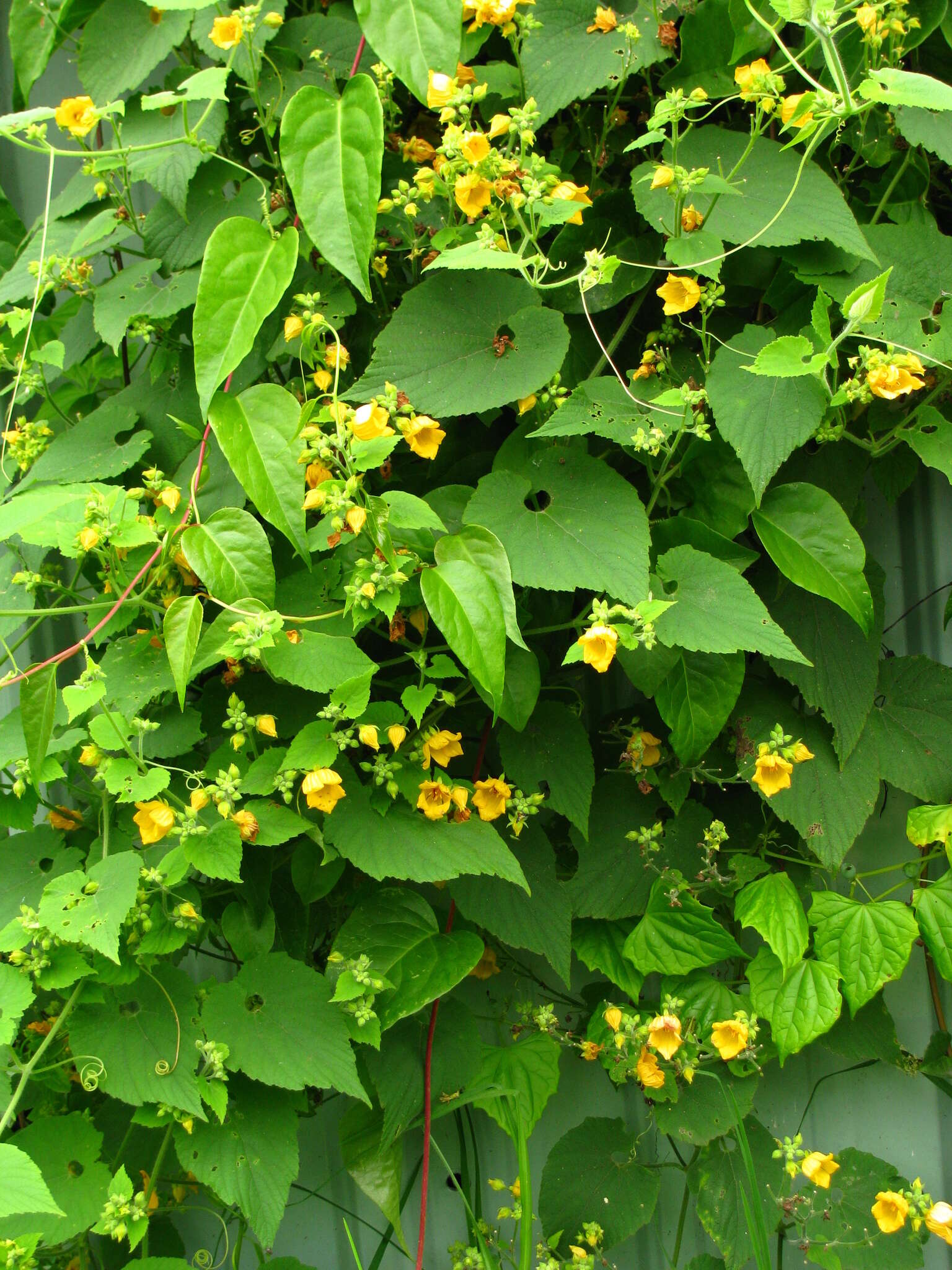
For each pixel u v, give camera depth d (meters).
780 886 0.97
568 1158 1.03
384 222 1.00
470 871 0.89
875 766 0.99
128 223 1.00
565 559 0.89
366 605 0.87
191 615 0.86
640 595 0.88
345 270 0.88
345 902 0.99
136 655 0.93
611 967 1.00
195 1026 0.88
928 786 0.99
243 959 0.94
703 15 0.96
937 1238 1.11
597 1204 1.02
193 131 0.94
